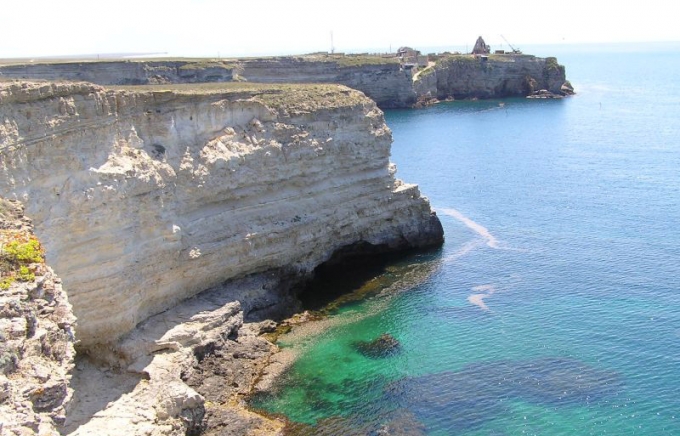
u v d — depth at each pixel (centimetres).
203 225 4409
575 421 3531
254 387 3819
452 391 3819
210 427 3416
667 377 3897
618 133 12800
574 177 9106
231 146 4638
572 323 4616
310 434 3409
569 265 5725
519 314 4791
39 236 3216
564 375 3950
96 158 3616
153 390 3400
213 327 4106
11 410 1870
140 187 3788
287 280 5031
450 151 11356
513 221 7125
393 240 6075
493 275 5559
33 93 3241
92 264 3506
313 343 4372
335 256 5691
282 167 4978
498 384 3878
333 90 5681
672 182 8600
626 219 7031
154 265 3934
